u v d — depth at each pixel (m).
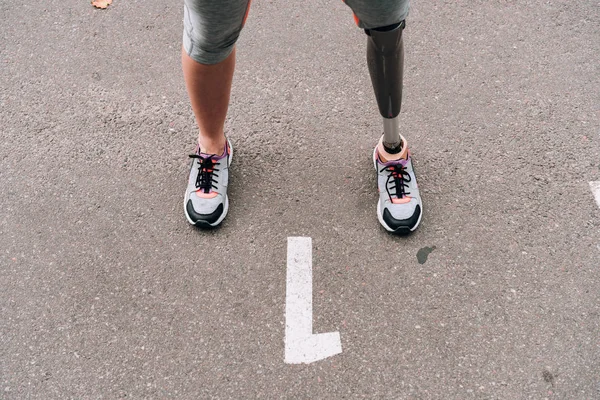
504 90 3.02
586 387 2.12
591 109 2.93
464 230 2.54
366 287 2.39
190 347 2.26
